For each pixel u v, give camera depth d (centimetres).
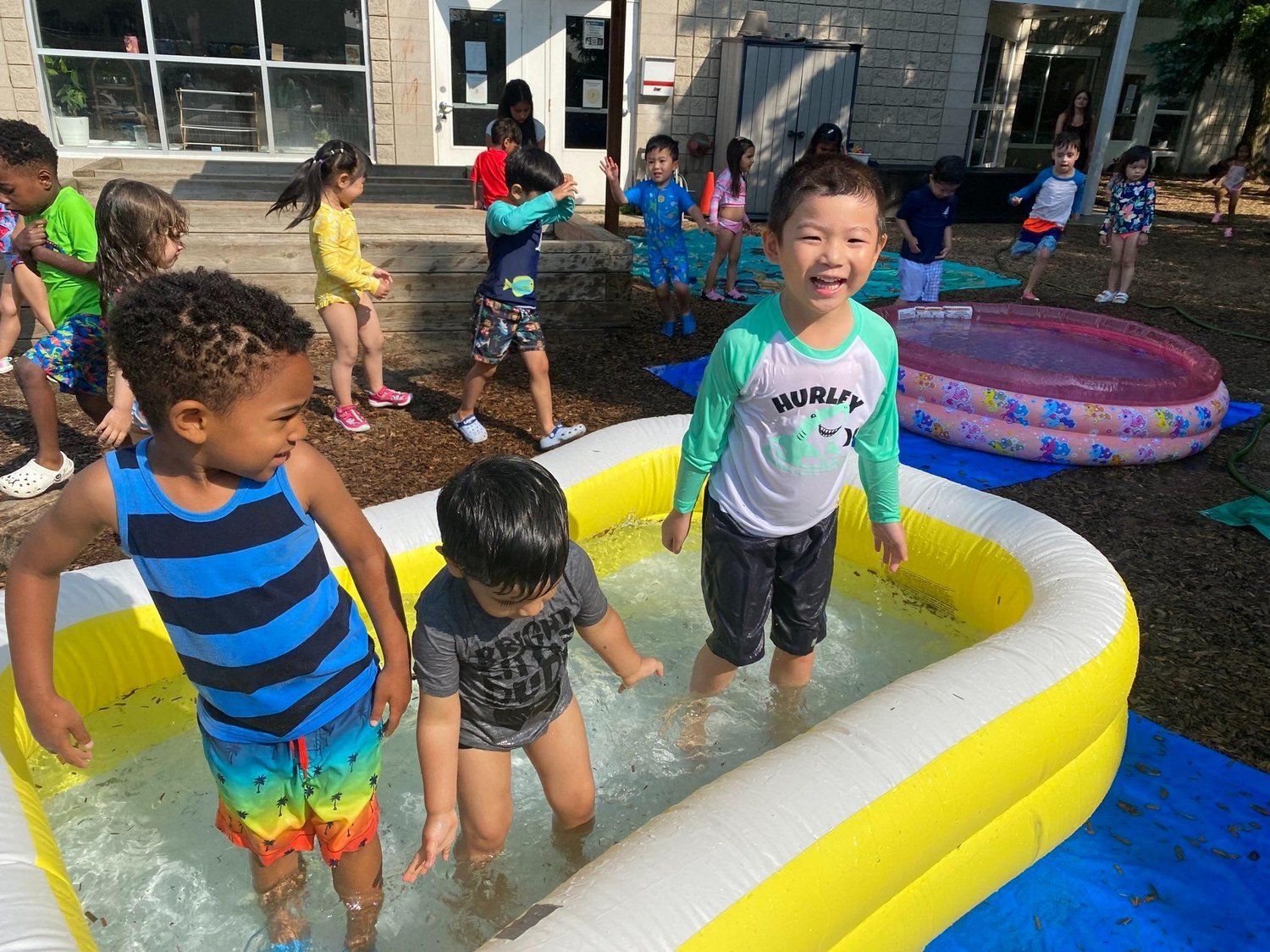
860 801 179
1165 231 1238
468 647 183
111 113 984
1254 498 424
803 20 1227
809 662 264
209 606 156
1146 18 1717
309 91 1040
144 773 233
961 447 482
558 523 169
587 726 253
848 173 195
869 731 195
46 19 930
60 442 433
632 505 367
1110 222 811
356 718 178
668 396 539
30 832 175
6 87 936
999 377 474
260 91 1021
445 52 1083
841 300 201
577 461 352
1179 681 285
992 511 315
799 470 225
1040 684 217
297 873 199
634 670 215
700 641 298
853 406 220
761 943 156
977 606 307
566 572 192
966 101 1328
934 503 326
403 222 684
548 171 406
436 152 1110
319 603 169
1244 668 293
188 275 145
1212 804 233
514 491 166
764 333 215
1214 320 782
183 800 225
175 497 151
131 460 151
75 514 151
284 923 191
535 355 431
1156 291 888
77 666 242
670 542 250
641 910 151
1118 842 221
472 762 196
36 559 157
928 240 664
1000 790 200
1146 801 234
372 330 477
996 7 1377
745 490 232
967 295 850
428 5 1038
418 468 427
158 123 999
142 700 258
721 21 1193
